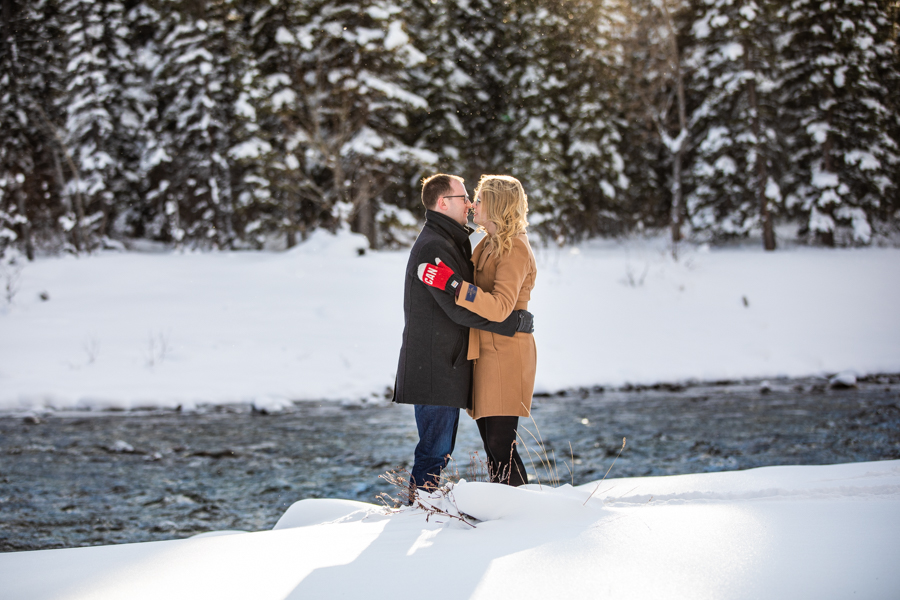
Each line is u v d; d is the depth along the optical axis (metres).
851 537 1.94
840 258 19.12
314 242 17.86
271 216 23.45
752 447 6.71
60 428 7.74
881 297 15.51
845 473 3.08
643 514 2.34
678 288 15.93
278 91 19.02
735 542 1.94
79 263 16.66
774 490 2.71
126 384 9.59
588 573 1.75
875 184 22.23
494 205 3.31
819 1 21.61
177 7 22.73
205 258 18.14
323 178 21.98
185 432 7.59
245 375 10.25
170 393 9.34
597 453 6.59
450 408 3.36
